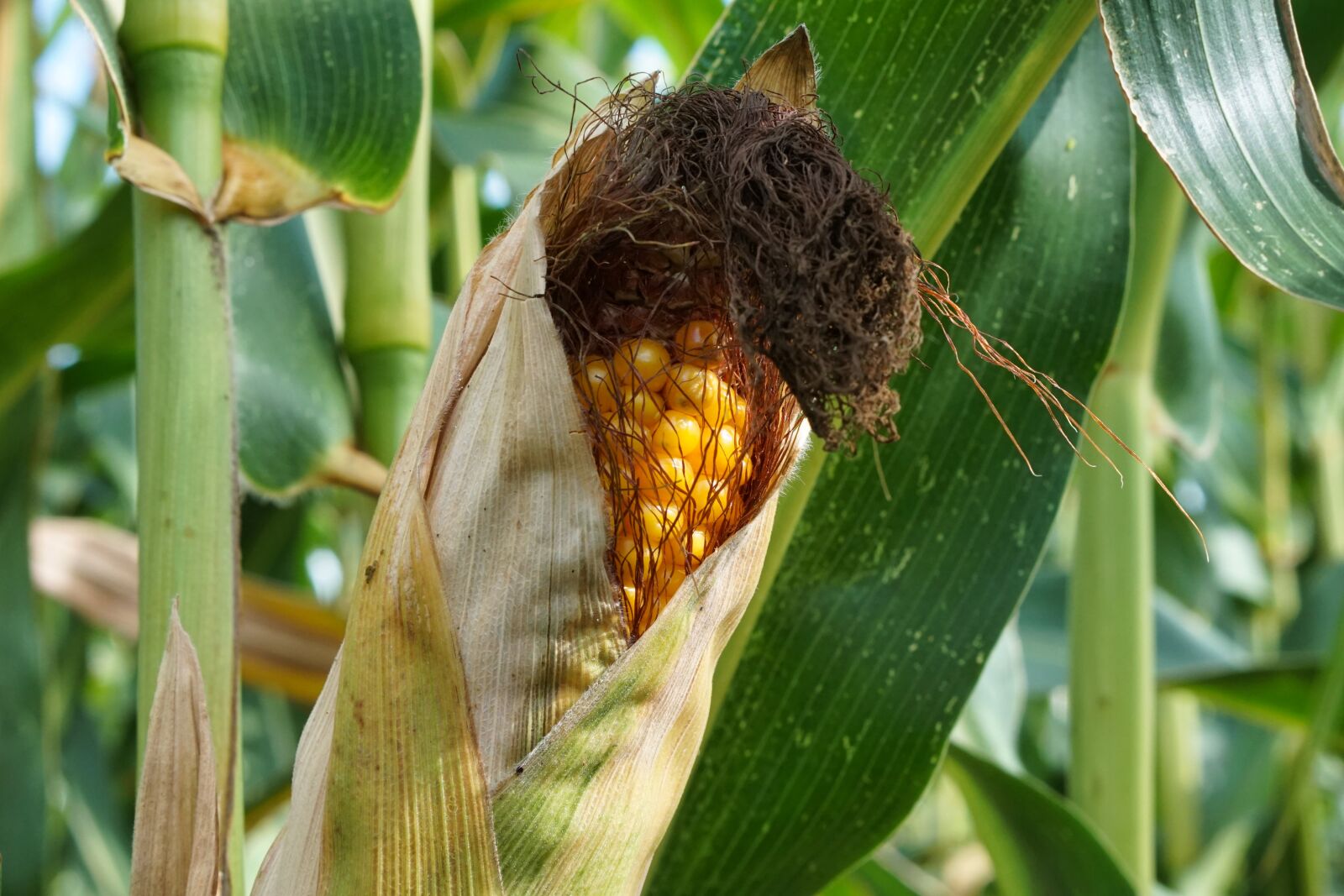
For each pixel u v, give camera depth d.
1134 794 0.80
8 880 0.90
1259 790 1.29
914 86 0.69
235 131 0.70
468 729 0.58
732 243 0.58
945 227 0.70
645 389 0.60
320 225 0.87
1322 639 1.28
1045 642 1.22
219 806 0.67
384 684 0.57
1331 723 0.97
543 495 0.58
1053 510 0.72
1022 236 0.73
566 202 0.61
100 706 2.11
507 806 0.58
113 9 0.72
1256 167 0.61
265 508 1.29
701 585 0.58
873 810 0.72
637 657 0.58
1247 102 0.61
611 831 0.58
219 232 0.68
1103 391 0.81
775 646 0.72
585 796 0.58
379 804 0.58
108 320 1.04
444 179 1.17
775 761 0.72
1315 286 0.60
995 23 0.68
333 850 0.58
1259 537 1.79
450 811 0.58
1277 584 1.60
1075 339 0.73
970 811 0.81
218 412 0.68
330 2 0.71
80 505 1.75
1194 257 0.96
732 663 0.72
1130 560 0.80
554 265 0.60
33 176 1.04
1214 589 1.63
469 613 0.58
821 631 0.72
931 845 1.82
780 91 0.63
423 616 0.57
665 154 0.60
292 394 0.79
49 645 1.16
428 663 0.57
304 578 1.64
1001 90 0.68
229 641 0.67
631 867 0.59
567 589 0.58
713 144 0.59
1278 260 0.60
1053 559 1.64
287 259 0.81
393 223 0.80
